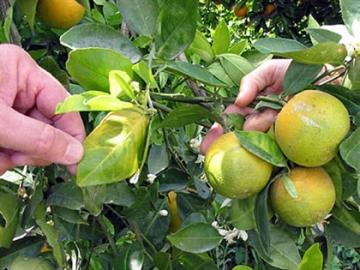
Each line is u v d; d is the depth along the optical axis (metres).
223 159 0.43
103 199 0.51
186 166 0.64
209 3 2.33
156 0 0.49
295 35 2.26
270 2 2.22
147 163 0.60
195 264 0.56
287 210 0.43
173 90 0.60
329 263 0.48
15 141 0.39
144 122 0.41
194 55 0.66
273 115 0.45
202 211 0.61
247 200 0.46
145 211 0.58
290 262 0.47
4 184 0.52
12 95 0.43
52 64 0.52
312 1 2.18
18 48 0.45
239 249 1.32
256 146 0.42
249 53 0.60
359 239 0.47
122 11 0.49
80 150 0.40
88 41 0.46
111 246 0.56
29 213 0.50
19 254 0.52
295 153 0.42
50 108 0.45
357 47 0.42
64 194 0.50
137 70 0.42
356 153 0.40
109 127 0.41
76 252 0.57
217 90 0.55
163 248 0.58
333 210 0.47
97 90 0.42
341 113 0.42
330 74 0.46
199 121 0.52
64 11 0.58
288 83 0.45
